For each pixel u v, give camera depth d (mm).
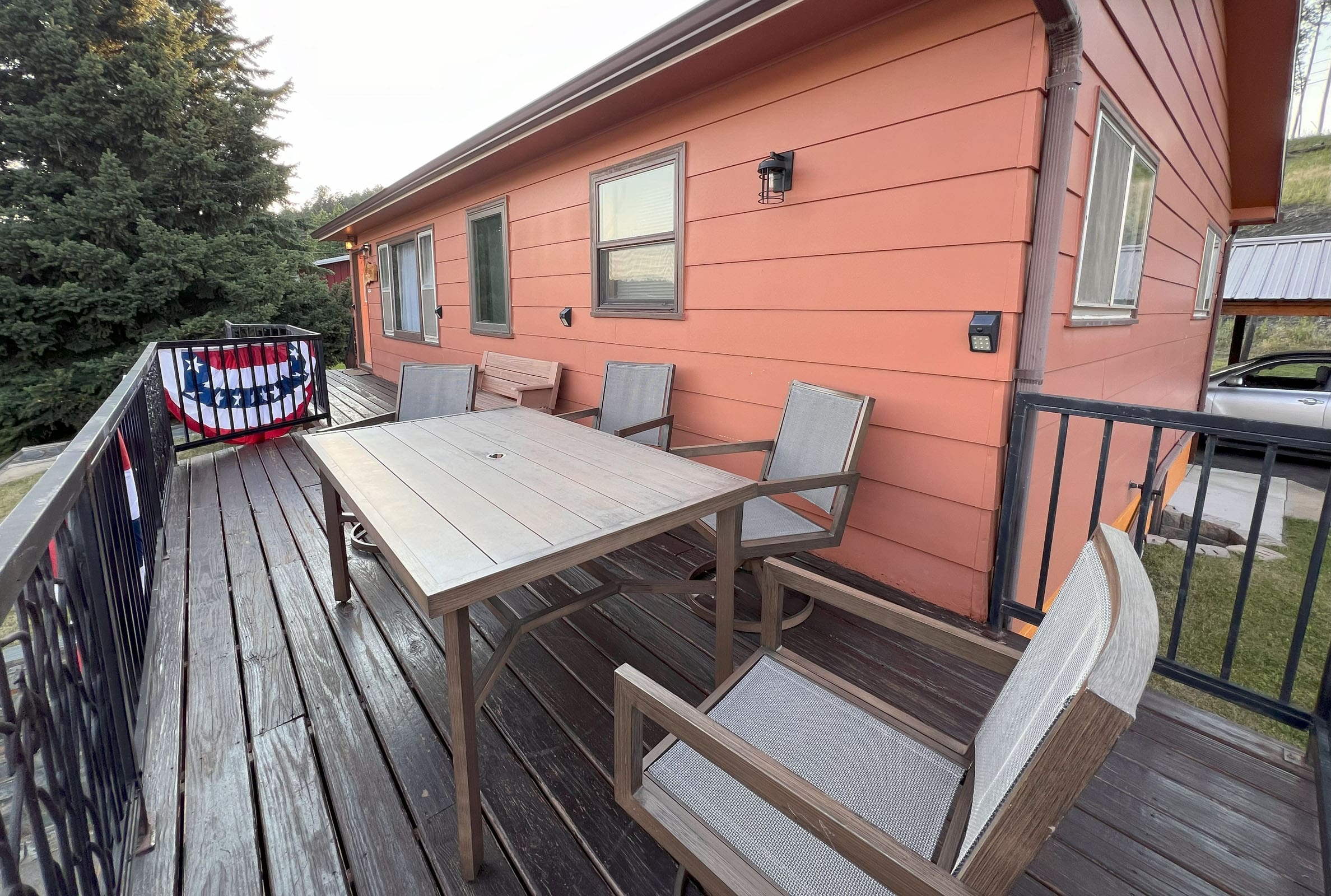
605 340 4090
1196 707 1771
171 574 2656
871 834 745
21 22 10156
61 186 10438
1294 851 1310
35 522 900
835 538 2176
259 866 1305
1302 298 7125
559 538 1351
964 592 2326
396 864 1302
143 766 1571
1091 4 2098
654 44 2652
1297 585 3809
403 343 8141
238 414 4926
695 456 2609
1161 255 3803
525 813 1431
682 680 1914
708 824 975
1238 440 1606
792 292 2777
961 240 2166
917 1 2152
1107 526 937
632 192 3656
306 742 1658
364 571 2674
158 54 11188
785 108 2682
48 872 834
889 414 2471
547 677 1925
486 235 5500
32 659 914
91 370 9883
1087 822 1389
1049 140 1953
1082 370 2709
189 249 10914
